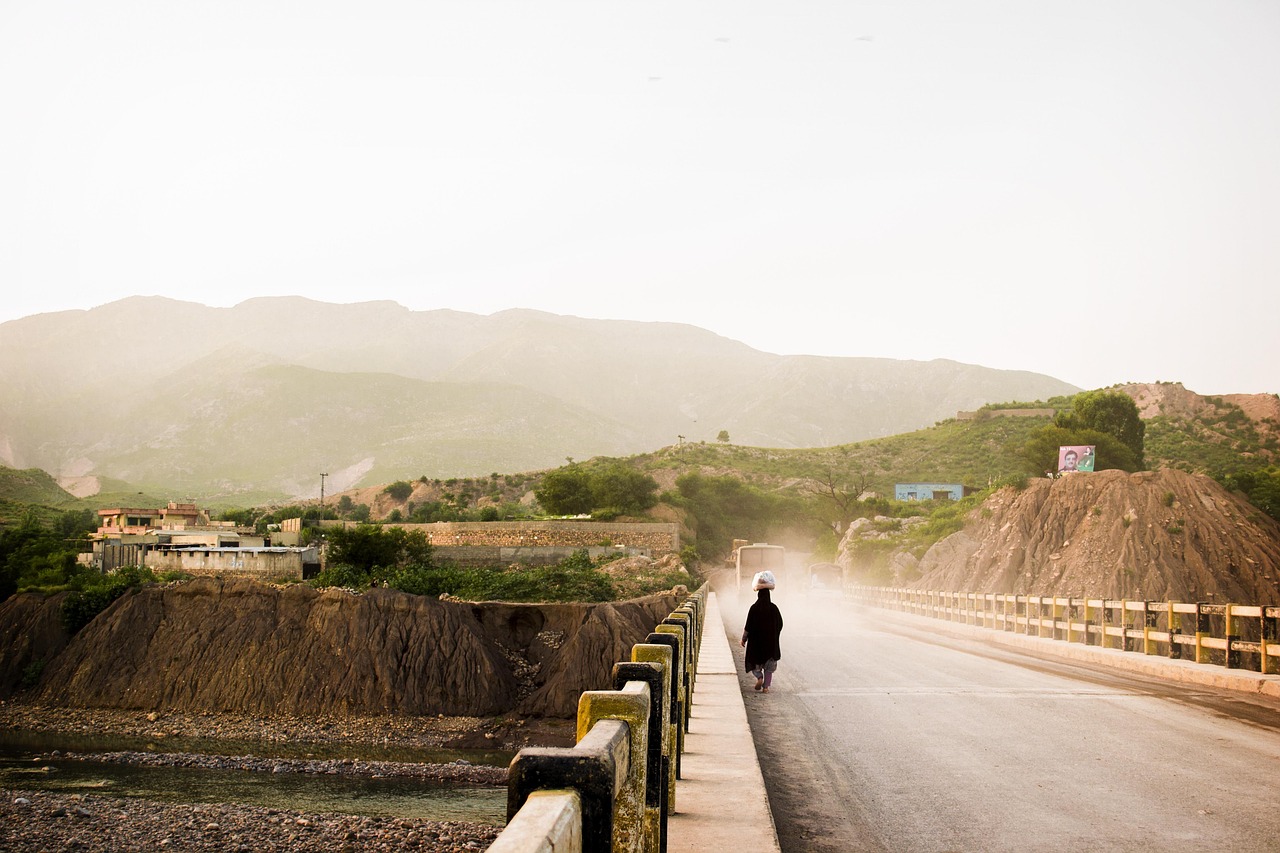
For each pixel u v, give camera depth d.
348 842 22.34
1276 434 145.25
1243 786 9.62
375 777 31.55
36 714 42.06
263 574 63.94
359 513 168.00
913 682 18.58
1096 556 46.94
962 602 37.06
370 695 40.81
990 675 19.84
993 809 8.70
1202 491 48.12
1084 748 11.71
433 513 128.00
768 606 17.44
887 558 69.44
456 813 26.23
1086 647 23.72
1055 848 7.48
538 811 1.93
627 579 64.69
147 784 30.28
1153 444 146.00
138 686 43.09
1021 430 172.38
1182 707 15.16
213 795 28.62
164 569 67.25
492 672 42.31
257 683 41.91
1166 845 7.54
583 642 42.94
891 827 8.10
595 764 2.20
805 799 9.14
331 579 57.25
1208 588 42.50
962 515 69.50
